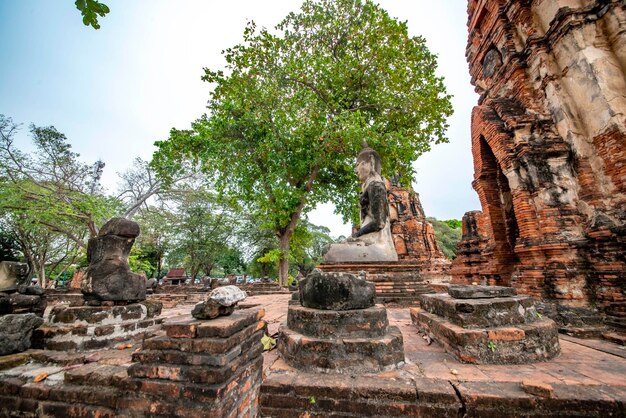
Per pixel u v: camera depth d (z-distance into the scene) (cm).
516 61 718
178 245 2934
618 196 535
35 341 375
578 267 548
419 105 1480
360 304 340
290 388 276
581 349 388
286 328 373
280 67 1548
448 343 359
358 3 1496
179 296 1253
